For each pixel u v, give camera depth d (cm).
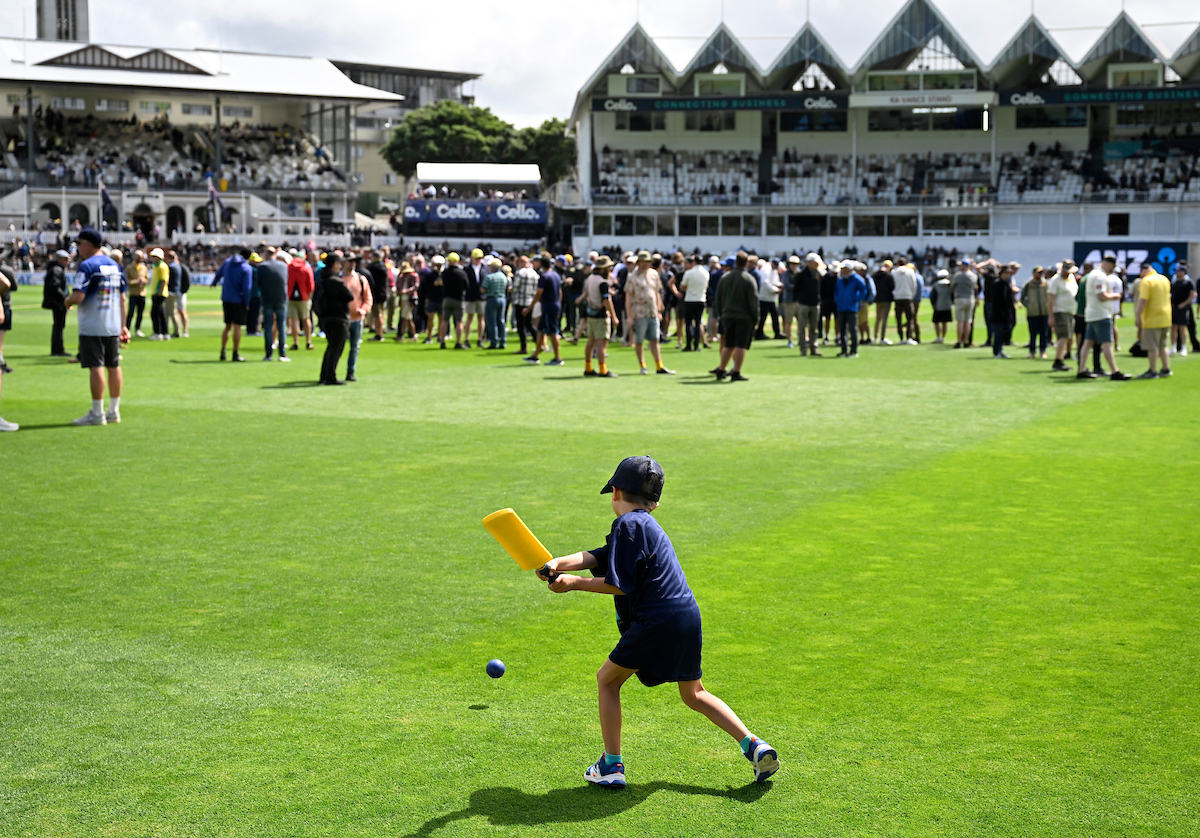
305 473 1066
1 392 1639
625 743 488
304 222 7569
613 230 6962
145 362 2095
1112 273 1880
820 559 780
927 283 6438
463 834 406
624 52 6856
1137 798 434
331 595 692
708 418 1435
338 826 411
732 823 415
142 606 669
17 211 6944
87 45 7556
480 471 1079
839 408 1534
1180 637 618
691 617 434
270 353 2144
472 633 625
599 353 1923
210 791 438
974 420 1428
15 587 705
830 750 478
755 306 1850
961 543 824
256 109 8506
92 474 1055
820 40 6762
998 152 6981
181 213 7431
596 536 829
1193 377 1909
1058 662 581
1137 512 923
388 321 2983
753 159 7006
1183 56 6650
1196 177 6562
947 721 508
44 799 430
